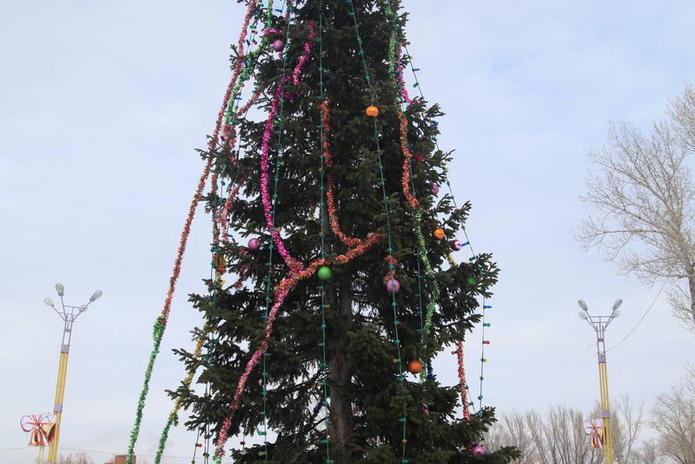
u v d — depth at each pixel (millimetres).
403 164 9648
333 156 9891
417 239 9312
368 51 10625
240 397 8094
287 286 8617
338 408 9047
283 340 8703
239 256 9008
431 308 9039
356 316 9766
